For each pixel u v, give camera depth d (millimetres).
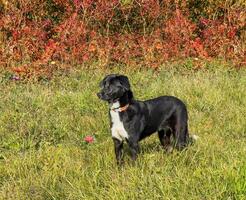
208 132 9172
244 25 15453
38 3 14883
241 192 6031
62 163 7660
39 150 8203
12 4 14523
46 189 6742
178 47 15156
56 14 15328
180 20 15344
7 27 14297
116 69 14250
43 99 11000
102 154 7902
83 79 13180
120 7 15297
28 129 9250
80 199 6379
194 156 7273
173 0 15742
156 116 8000
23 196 6676
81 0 14852
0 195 6738
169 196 6094
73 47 14484
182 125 8289
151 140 8820
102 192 6422
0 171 7453
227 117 10016
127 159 7715
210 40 15578
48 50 14023
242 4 15656
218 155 7441
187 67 14578
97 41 14641
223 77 13031
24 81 12945
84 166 7477
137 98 11422
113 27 15453
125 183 6578
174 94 11414
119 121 7488
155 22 15586
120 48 14742
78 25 14641
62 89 12375
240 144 8180
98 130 9391
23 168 7484
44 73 13367
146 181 6496
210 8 16047
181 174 6609
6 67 13922
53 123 9617
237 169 6422
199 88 11711
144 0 15414
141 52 14867
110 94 7355
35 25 14797
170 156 7453
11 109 10367
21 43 14250
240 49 15258
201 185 6301
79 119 9875
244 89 11773
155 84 12320
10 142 8695
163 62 14648
